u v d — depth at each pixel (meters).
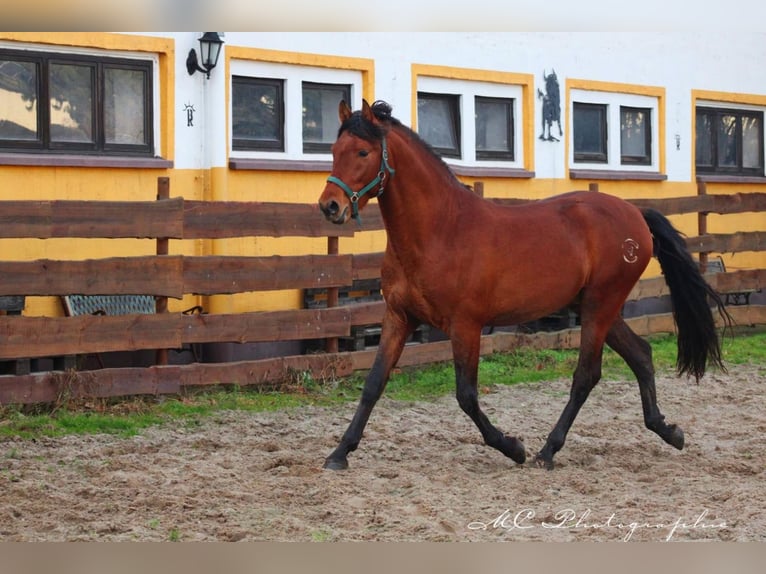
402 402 9.04
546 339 11.38
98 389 8.27
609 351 11.55
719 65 14.77
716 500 5.93
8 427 7.52
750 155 15.50
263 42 10.28
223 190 10.05
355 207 6.20
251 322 9.12
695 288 7.41
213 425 7.96
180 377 8.71
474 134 12.14
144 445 7.21
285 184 10.58
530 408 8.95
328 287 9.68
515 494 6.04
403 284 6.52
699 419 8.47
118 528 5.25
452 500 5.85
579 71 13.08
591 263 6.97
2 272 7.81
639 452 7.30
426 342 10.83
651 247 7.27
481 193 10.67
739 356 11.51
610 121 13.57
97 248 9.43
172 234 8.66
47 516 5.47
